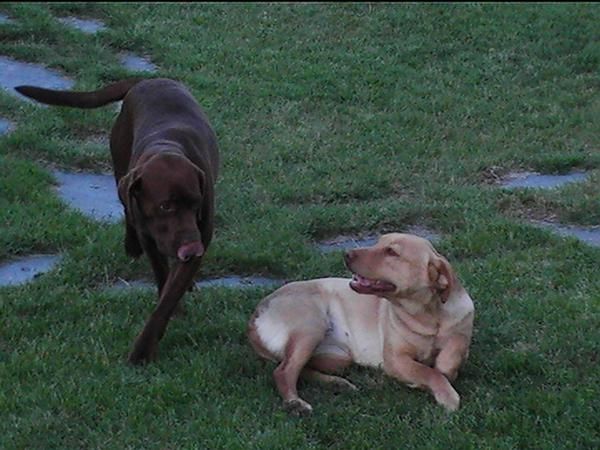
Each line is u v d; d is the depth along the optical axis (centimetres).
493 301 791
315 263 873
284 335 691
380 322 695
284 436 611
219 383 677
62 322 763
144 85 829
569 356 711
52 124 1154
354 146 1151
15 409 643
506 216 988
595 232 957
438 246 902
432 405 653
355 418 641
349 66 1401
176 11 1611
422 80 1370
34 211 948
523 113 1261
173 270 727
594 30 1522
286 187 1027
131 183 679
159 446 607
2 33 1431
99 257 866
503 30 1527
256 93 1294
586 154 1127
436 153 1141
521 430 618
